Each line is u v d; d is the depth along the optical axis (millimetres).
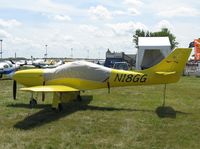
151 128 9055
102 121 9891
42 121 9820
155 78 11938
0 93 16281
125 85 12195
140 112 11438
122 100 14422
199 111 11773
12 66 27469
